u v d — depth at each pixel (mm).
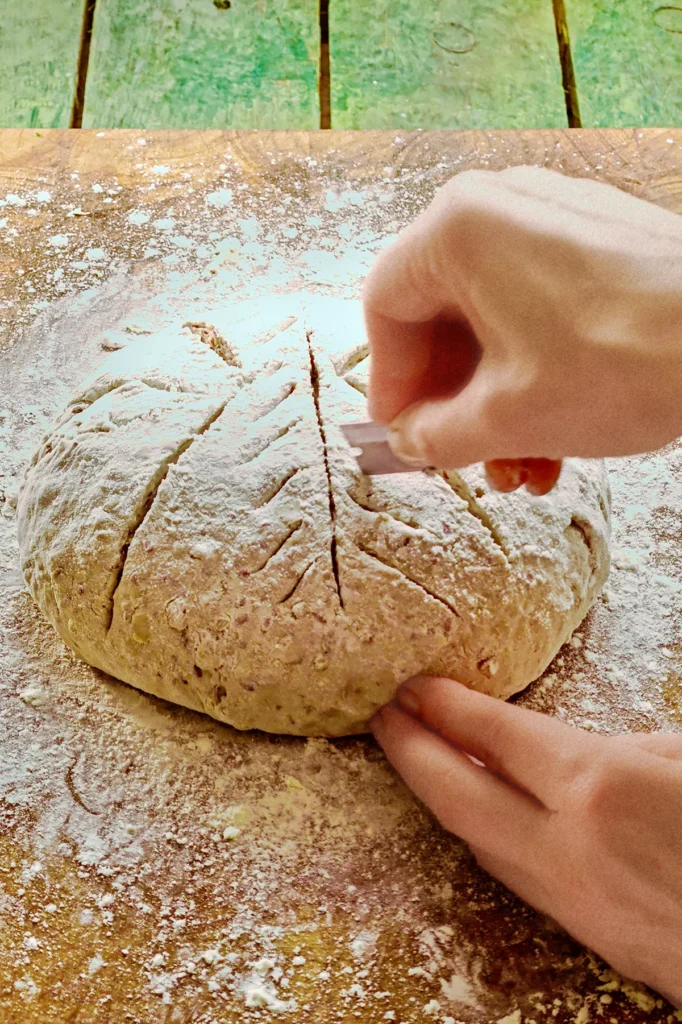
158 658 543
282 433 561
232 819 530
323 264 670
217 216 688
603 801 484
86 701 558
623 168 710
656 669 570
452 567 536
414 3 795
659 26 793
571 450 438
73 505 561
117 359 609
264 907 514
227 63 772
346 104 758
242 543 537
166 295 661
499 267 420
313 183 701
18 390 636
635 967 493
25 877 518
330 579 533
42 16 778
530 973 502
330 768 543
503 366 428
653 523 605
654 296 406
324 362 587
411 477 549
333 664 532
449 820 513
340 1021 492
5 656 568
